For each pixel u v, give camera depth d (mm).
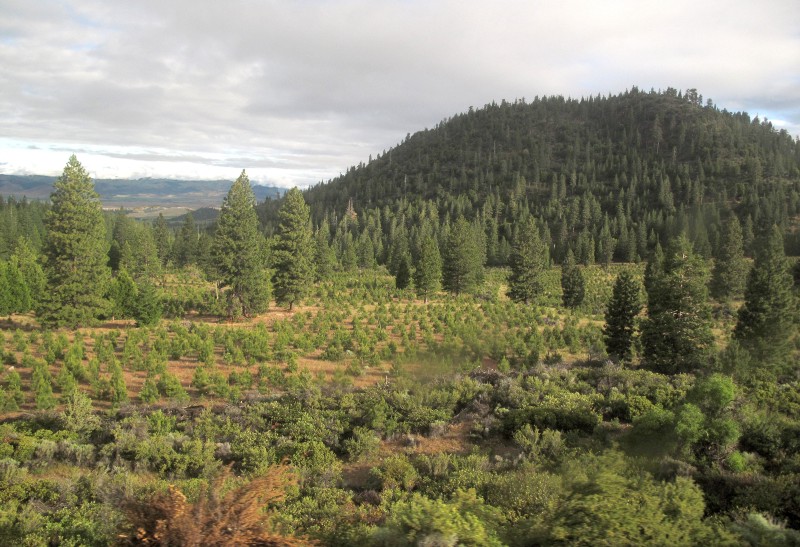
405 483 11961
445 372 22766
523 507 8633
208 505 6312
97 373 22094
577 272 48875
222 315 40562
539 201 130875
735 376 20703
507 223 114188
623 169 144625
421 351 27453
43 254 34844
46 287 34969
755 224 93938
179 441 14711
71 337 31750
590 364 24078
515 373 22062
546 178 149125
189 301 42562
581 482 7180
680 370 22797
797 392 18391
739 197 114188
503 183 148250
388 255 86812
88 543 8312
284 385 22531
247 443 14586
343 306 44219
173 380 20656
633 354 27312
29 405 19766
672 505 6777
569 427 15266
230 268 38938
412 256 83000
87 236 35469
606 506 6160
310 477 12539
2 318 37531
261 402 18969
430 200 136500
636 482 7270
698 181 119312
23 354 26797
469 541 5914
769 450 12406
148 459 13609
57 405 19594
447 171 175000
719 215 100375
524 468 11688
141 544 6012
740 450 12508
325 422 16219
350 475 13375
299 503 10438
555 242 105375
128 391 21812
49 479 12062
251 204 39906
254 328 35188
